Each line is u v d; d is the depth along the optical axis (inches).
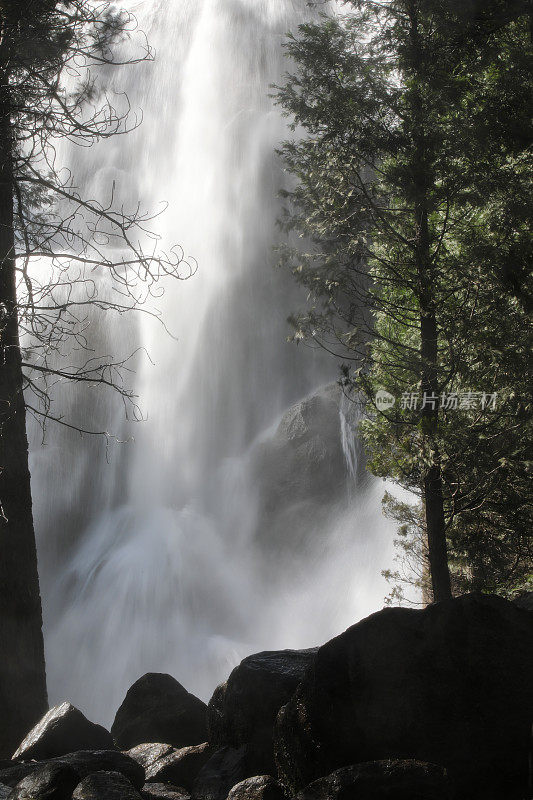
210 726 214.7
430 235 447.5
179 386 1369.3
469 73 417.7
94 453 1288.1
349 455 1195.3
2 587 365.1
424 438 420.8
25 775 170.2
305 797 141.7
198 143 1632.6
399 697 154.4
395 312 458.0
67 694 1053.2
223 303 1414.9
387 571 590.6
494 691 152.6
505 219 411.2
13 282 375.9
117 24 402.0
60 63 368.5
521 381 410.0
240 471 1261.1
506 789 147.7
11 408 363.3
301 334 452.8
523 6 393.4
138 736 270.8
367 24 448.1
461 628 158.1
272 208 1471.5
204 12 1820.9
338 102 430.0
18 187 398.3
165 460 1325.0
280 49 1769.2
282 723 167.6
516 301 425.4
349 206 445.1
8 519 367.2
